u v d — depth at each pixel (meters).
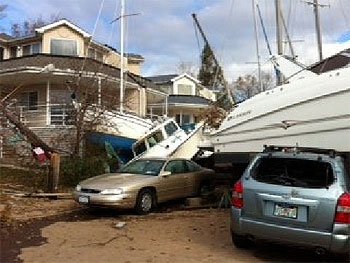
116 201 11.78
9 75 24.47
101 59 32.28
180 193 13.91
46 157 17.92
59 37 29.62
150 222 10.94
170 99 37.97
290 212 7.20
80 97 21.73
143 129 20.73
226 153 13.15
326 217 6.94
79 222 10.84
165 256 7.67
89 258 7.47
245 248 8.18
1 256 7.53
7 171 18.98
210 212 12.72
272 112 11.47
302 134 10.60
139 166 13.88
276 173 7.81
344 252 6.91
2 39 30.92
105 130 20.14
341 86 9.74
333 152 7.70
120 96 23.88
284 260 7.57
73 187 17.00
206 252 7.99
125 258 7.50
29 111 24.66
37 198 14.46
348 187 7.20
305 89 10.70
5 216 10.84
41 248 8.12
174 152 19.70
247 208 7.63
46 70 23.42
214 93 45.41
